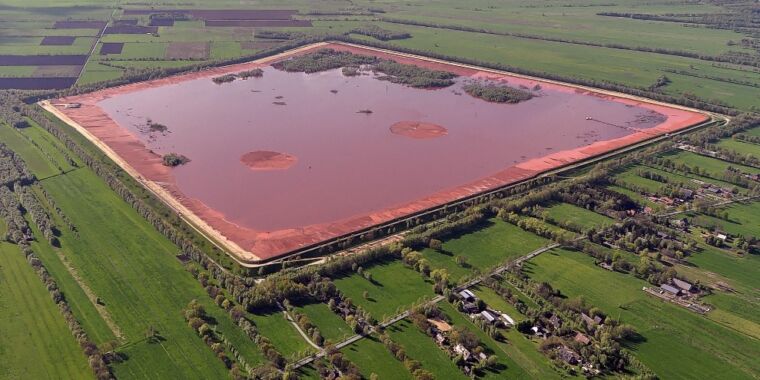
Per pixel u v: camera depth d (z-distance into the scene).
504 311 177.12
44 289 183.12
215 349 159.50
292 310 174.25
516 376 154.00
